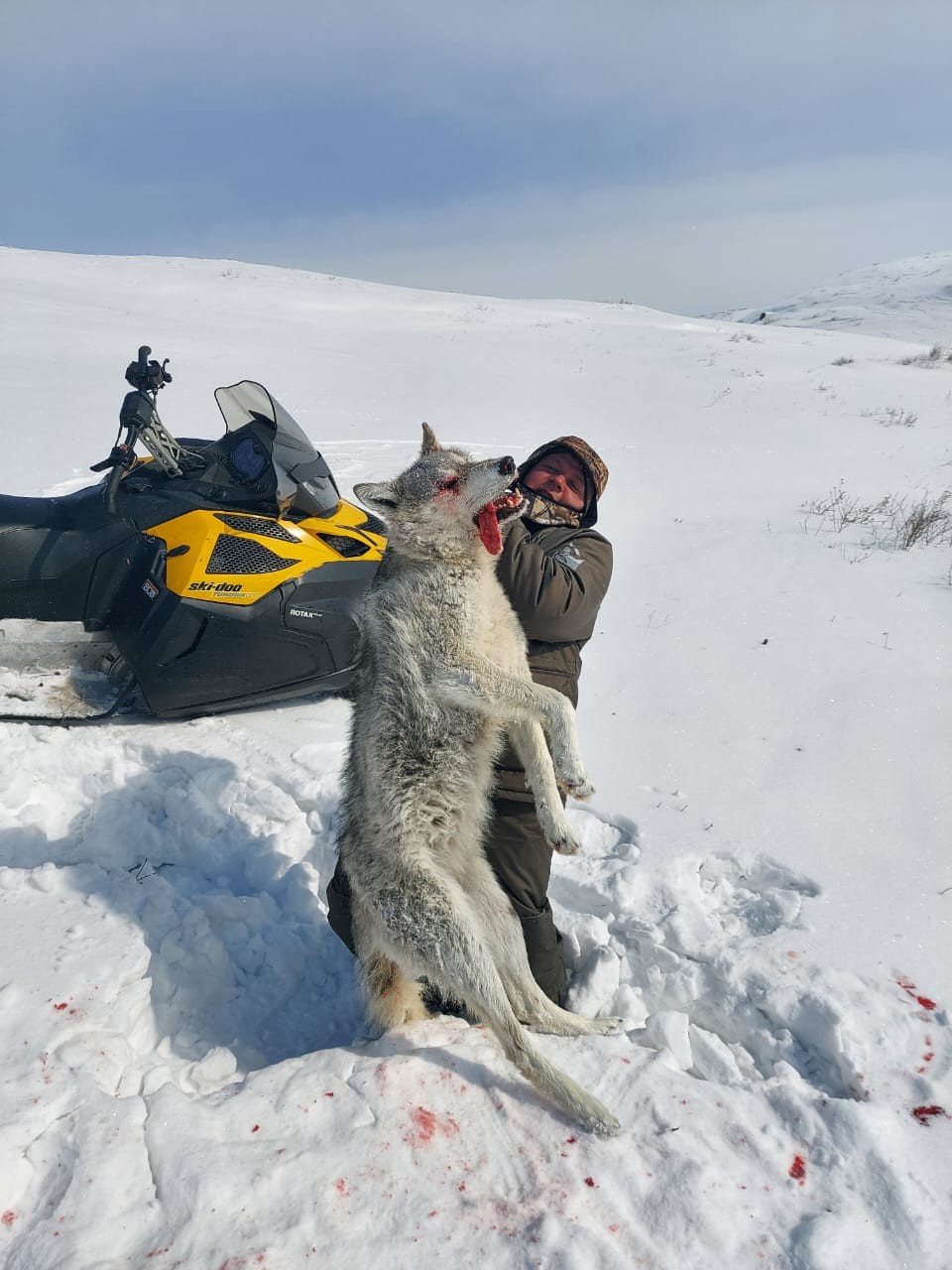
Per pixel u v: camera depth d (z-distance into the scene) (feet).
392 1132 7.86
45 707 15.25
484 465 9.96
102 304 97.91
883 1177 7.21
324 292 134.92
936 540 23.81
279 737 15.10
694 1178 7.31
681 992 9.84
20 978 9.31
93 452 32.68
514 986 9.53
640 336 100.07
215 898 11.58
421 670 10.12
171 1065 9.46
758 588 20.17
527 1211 7.15
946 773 12.68
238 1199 7.18
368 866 9.92
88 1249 6.73
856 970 9.27
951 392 58.49
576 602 10.43
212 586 14.40
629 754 13.92
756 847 11.41
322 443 37.55
